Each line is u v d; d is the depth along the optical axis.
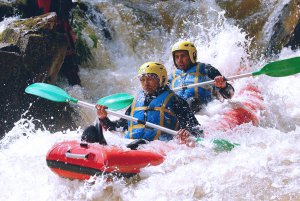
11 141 12.52
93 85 16.84
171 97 10.63
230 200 8.06
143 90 10.95
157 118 10.48
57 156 9.18
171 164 9.45
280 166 9.00
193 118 10.59
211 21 19.83
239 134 11.27
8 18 16.89
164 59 18.77
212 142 9.91
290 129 13.69
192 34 19.58
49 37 14.34
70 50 16.11
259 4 20.05
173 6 20.31
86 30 18.12
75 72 16.47
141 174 9.30
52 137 11.91
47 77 14.40
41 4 16.08
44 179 9.56
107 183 9.02
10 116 13.65
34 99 13.97
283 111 14.04
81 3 18.94
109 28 18.94
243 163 9.21
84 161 9.03
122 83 17.11
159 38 19.34
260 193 8.16
